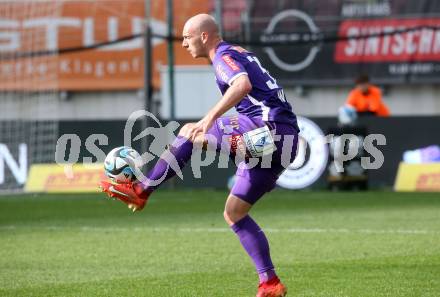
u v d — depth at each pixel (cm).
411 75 5625
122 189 1839
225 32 5553
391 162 5150
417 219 3588
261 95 1831
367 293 2009
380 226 3341
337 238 2991
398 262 2447
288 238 3003
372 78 5638
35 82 5641
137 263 2494
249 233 1858
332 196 4756
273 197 4738
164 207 4250
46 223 3606
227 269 2372
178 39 5156
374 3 5603
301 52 5606
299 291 2045
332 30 5597
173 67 5159
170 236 3103
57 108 5791
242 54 1831
